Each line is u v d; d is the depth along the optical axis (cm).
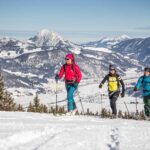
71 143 591
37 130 693
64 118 1052
